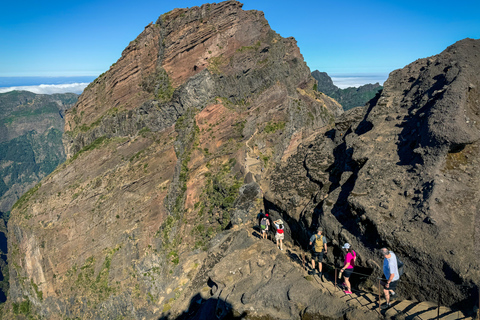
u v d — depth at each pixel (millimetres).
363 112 28656
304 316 15805
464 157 16234
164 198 46969
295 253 22203
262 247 23625
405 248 14297
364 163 20703
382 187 17781
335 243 18406
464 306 12156
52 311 49500
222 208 37062
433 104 19422
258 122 45562
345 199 19766
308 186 26406
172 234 42656
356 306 14609
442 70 22000
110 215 49312
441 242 13422
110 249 47219
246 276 21172
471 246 12891
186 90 49875
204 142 46125
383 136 21562
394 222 15477
